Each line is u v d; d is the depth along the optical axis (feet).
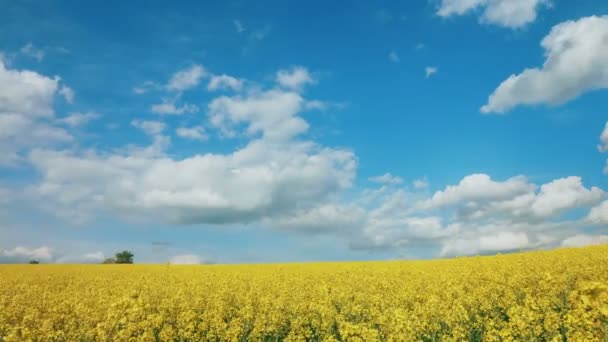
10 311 54.65
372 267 105.60
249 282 77.36
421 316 41.68
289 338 41.55
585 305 26.86
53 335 41.45
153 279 86.69
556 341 29.81
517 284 57.11
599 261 74.38
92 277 99.81
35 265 163.02
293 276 85.81
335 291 60.23
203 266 145.07
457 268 84.17
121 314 42.50
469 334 39.09
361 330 34.24
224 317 51.70
